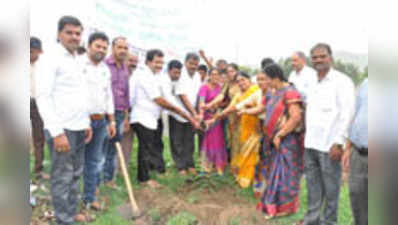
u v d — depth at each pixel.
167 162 5.46
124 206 3.60
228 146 4.88
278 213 3.46
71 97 2.70
